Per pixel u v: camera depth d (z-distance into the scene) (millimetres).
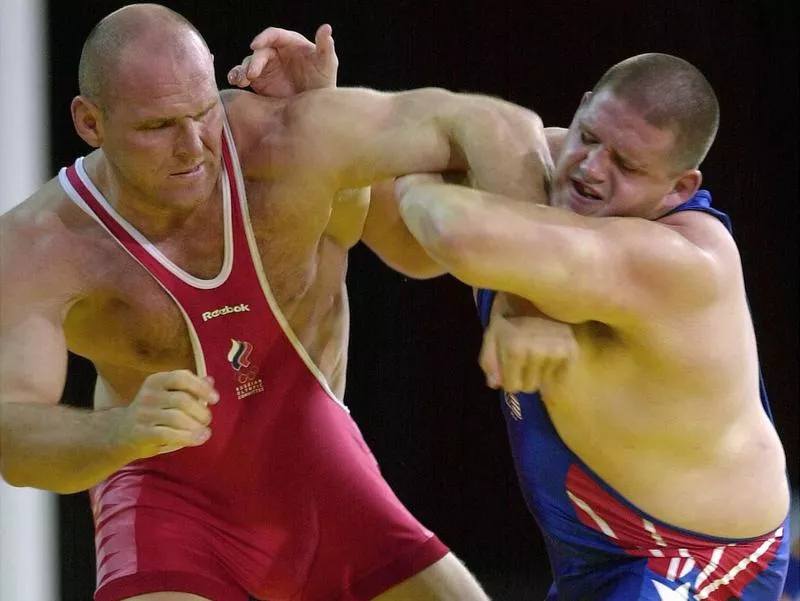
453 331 11922
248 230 6445
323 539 6996
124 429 5570
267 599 7172
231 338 6535
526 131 6109
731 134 11414
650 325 5512
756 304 11664
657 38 11203
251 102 6621
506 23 11188
